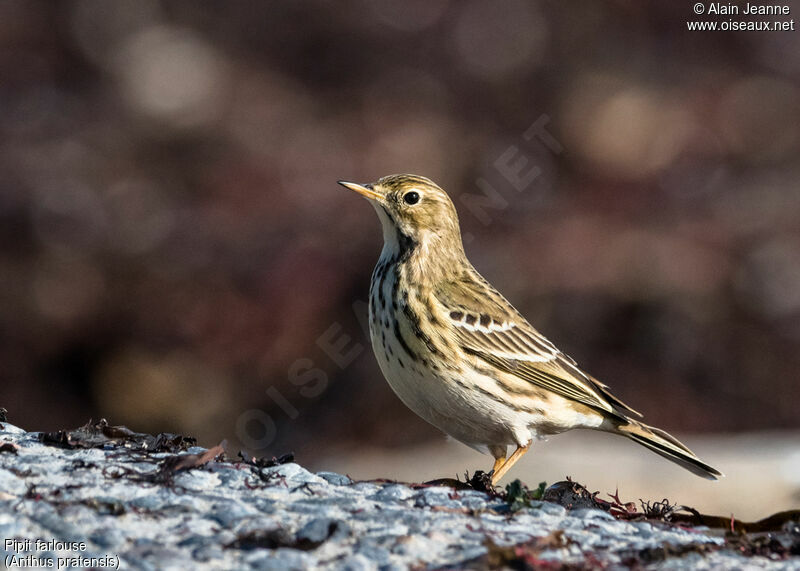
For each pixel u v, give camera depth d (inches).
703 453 480.1
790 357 634.2
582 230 657.6
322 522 216.4
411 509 233.3
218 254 654.5
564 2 780.6
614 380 619.5
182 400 628.7
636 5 784.3
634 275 639.8
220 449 247.6
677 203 688.4
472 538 217.6
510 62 756.0
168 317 643.5
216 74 730.8
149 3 757.3
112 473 239.1
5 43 731.4
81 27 743.7
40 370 641.0
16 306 643.5
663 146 717.3
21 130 700.7
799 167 724.7
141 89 719.7
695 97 751.1
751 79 769.6
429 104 737.6
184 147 703.7
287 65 752.3
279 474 249.4
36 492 226.4
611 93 739.4
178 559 202.2
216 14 757.9
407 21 764.6
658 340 629.0
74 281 650.8
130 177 686.5
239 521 218.8
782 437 532.1
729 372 626.8
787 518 250.2
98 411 636.7
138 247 661.3
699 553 215.6
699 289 640.4
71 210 668.7
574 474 444.8
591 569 205.6
